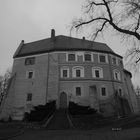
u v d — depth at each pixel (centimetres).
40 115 3177
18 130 2212
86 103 3819
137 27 1277
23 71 4409
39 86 4072
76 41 4803
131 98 4872
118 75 4538
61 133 1923
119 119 3083
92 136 1555
